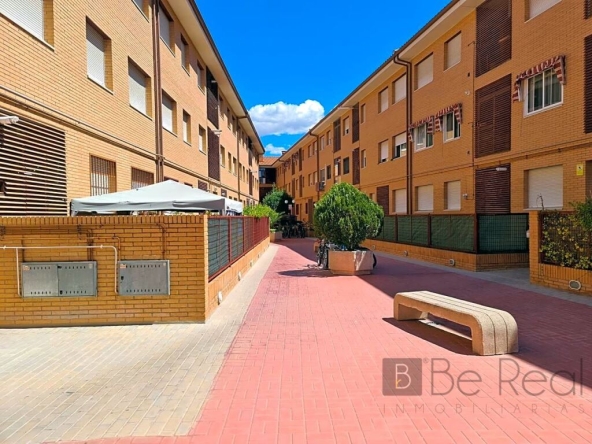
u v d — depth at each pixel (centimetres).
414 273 1175
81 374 426
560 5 1129
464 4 1449
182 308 621
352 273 1151
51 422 328
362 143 2589
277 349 502
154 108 1280
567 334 554
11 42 652
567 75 1111
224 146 2494
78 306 607
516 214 1232
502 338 475
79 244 607
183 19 1523
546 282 914
